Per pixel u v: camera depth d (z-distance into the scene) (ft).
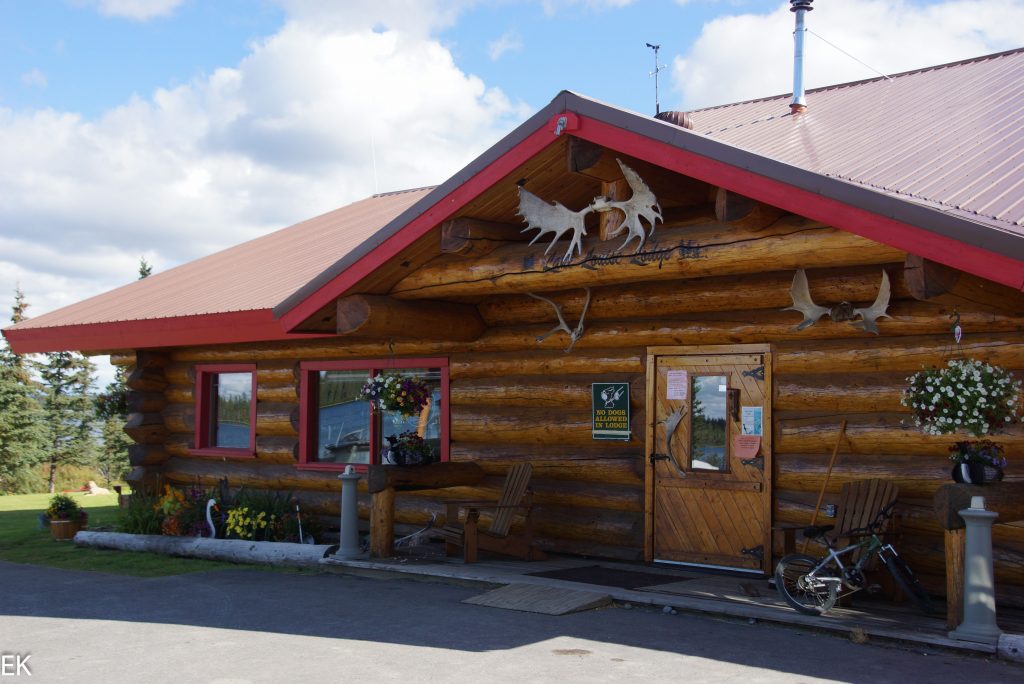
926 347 25.53
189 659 20.25
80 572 32.22
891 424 26.08
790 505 27.78
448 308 33.45
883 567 24.30
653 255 25.02
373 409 37.81
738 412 29.01
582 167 24.98
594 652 20.31
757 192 21.76
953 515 20.72
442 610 24.68
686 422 30.07
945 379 22.00
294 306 32.17
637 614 23.91
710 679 18.30
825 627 21.76
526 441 34.12
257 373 42.27
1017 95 30.96
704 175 22.63
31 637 22.44
